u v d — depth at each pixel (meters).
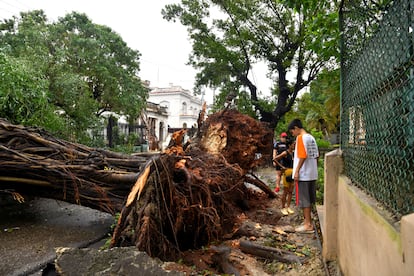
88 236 4.55
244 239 4.25
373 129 2.06
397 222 1.50
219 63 17.08
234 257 3.62
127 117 18.30
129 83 16.42
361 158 2.43
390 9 1.72
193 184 3.99
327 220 3.36
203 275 3.12
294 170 4.85
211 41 16.69
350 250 2.44
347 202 2.60
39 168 4.75
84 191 4.84
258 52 16.67
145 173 3.38
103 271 1.70
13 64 6.98
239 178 5.88
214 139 6.20
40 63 10.23
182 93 39.38
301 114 25.05
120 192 4.83
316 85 18.19
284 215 5.96
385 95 1.79
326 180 3.38
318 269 3.35
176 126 38.72
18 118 7.05
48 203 6.60
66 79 10.69
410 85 1.39
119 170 5.30
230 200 5.80
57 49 11.40
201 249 3.83
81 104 11.28
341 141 3.53
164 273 1.72
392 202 1.64
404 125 1.46
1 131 5.14
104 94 15.70
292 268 3.47
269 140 7.53
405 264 1.21
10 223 5.14
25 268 3.39
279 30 16.08
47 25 14.16
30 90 7.30
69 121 10.55
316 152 4.84
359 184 2.50
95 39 15.33
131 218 3.28
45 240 4.34
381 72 1.89
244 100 17.06
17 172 4.79
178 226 3.69
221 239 4.28
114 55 16.52
